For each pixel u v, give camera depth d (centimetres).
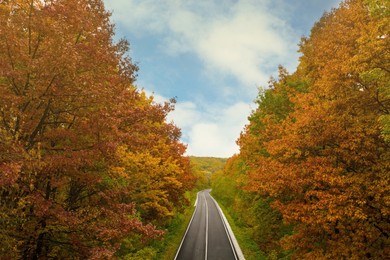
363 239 982
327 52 1296
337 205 955
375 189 898
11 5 788
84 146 877
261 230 1798
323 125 1061
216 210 5131
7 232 686
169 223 3081
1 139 684
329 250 1046
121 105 945
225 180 5541
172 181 1952
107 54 888
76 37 917
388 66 853
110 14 988
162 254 2138
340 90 1020
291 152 1118
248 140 1998
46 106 830
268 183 1225
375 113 1005
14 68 773
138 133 1088
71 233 872
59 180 810
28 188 736
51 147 852
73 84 756
